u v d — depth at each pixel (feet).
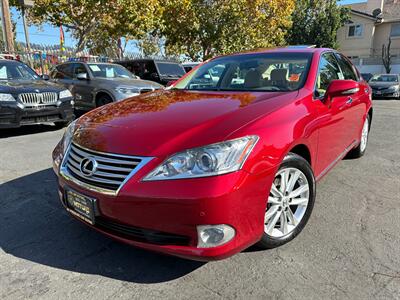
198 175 6.91
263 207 7.66
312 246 9.06
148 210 7.07
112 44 74.38
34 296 7.36
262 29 72.13
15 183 13.69
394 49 111.24
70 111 24.86
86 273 8.15
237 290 7.47
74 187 8.13
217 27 66.18
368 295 7.20
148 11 51.57
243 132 7.47
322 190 12.94
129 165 7.36
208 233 7.02
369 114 16.94
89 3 45.91
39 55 45.83
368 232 9.77
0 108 20.97
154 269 8.27
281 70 11.40
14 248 9.18
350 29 113.80
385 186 13.34
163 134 7.65
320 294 7.27
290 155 8.61
